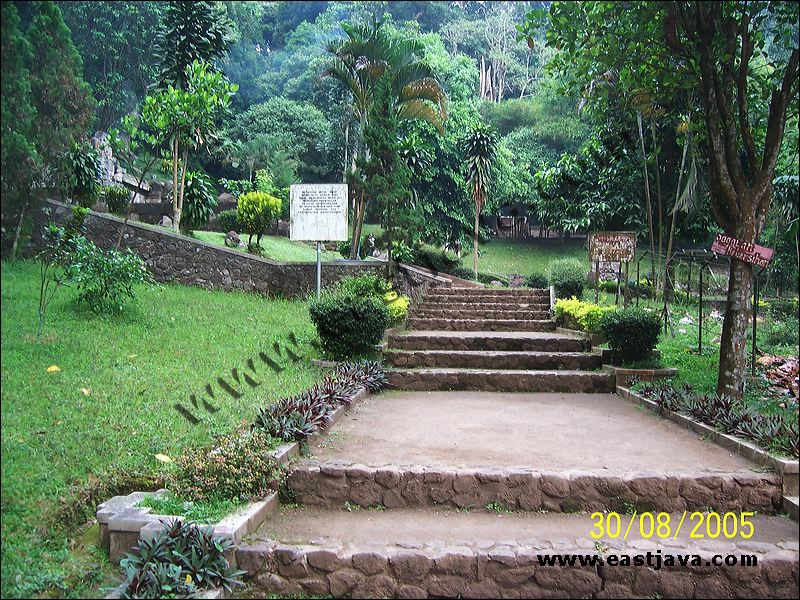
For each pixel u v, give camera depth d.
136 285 9.20
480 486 3.88
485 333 9.46
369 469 3.92
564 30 6.02
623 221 13.26
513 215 18.92
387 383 7.29
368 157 12.26
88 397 4.75
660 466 4.13
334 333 7.43
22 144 4.71
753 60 7.28
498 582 3.09
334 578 3.10
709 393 6.01
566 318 9.91
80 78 6.92
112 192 12.25
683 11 5.71
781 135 5.43
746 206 5.43
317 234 9.54
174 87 12.09
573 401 6.68
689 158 11.45
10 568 2.78
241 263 11.04
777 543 3.32
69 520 3.32
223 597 2.96
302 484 3.92
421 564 3.10
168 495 3.51
